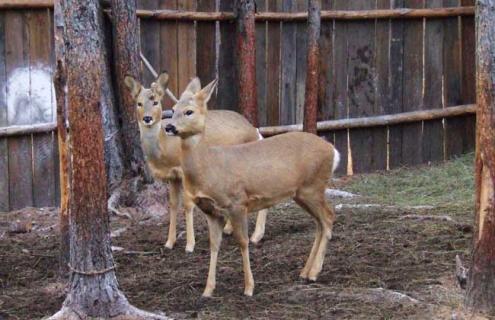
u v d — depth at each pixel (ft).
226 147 32.27
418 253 37.24
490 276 29.09
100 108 27.86
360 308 30.19
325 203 34.27
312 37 52.29
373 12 56.80
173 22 50.60
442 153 61.00
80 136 27.68
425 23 59.36
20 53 46.39
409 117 58.80
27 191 47.34
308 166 33.45
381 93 58.34
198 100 31.37
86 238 28.09
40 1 46.32
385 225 42.37
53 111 47.65
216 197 31.55
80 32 27.20
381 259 36.58
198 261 37.70
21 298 32.40
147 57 49.93
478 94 28.50
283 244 39.75
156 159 40.14
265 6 53.72
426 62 59.72
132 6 46.50
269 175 32.37
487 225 28.89
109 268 28.45
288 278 34.42
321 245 34.22
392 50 58.39
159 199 46.98
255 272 35.37
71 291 28.48
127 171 47.50
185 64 51.24
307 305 30.78
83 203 27.99
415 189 52.54
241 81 51.67
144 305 31.09
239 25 51.42
